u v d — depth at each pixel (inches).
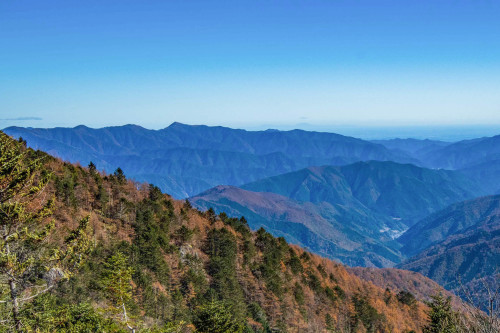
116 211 3331.7
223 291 2822.3
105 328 1105.4
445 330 1074.7
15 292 750.5
